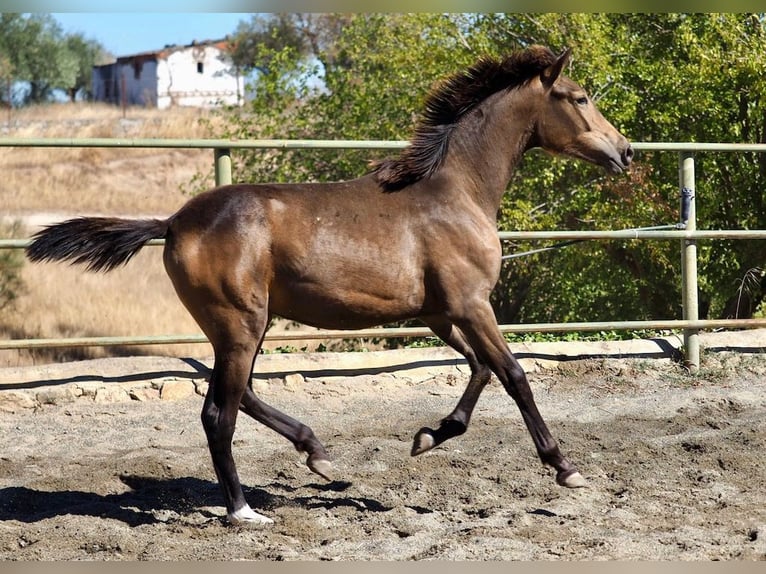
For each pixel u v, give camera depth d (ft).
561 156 16.62
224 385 14.56
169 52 170.30
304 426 15.72
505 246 32.58
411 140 15.76
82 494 16.53
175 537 14.26
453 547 13.30
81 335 41.14
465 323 15.08
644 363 24.93
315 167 34.22
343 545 13.66
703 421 20.79
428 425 20.80
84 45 182.91
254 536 14.24
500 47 34.71
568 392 23.35
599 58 31.94
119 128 98.02
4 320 42.42
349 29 36.94
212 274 14.33
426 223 15.02
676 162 33.40
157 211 73.77
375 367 23.80
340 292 14.65
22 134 97.19
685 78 32.68
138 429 20.51
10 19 155.94
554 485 16.53
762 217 33.37
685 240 24.59
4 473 17.60
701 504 15.39
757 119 33.24
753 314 35.78
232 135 35.24
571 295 34.71
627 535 13.74
